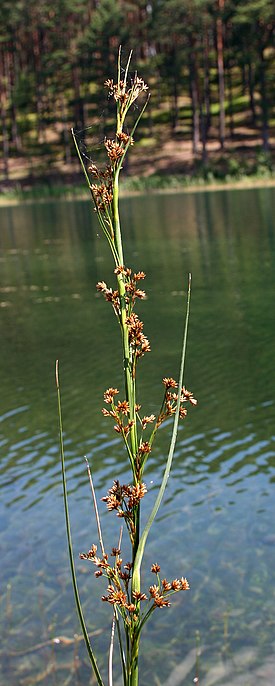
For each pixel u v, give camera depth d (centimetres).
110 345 1491
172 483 844
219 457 905
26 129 9781
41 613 618
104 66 8044
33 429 1055
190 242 3105
